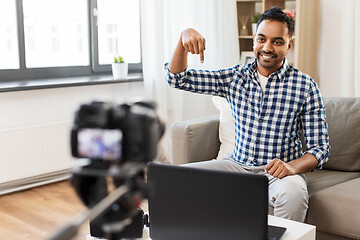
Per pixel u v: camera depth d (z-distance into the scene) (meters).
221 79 2.44
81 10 4.05
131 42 4.44
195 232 1.56
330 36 4.08
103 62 4.25
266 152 2.36
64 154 3.65
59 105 3.70
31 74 3.76
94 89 3.93
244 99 2.39
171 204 1.58
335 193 2.18
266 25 2.26
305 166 2.24
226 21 4.35
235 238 1.51
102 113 0.52
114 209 0.56
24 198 3.38
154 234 1.63
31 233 2.79
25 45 3.73
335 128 2.69
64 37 3.97
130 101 0.58
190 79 2.39
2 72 3.58
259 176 1.46
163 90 4.16
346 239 2.15
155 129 0.54
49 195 3.44
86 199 0.57
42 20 3.81
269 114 2.34
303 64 3.97
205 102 4.41
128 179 0.54
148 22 4.04
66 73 3.99
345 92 4.04
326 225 2.19
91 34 4.11
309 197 2.24
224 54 4.38
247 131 2.39
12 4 3.61
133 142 0.52
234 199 1.49
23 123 3.50
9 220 2.98
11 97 3.42
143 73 4.09
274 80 2.34
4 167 3.34
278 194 2.19
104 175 0.53
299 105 2.33
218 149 2.95
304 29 3.93
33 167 3.48
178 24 4.16
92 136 0.54
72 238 0.49
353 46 3.98
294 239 1.66
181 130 2.76
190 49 2.15
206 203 1.53
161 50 4.13
